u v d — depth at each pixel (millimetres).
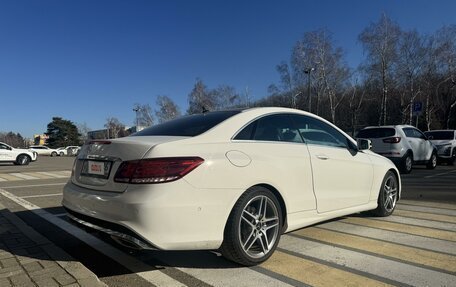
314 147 4715
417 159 13812
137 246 3359
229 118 4152
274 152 4160
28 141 144375
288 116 4648
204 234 3496
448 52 40688
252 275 3672
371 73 41469
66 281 3434
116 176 3561
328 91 44969
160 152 3465
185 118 4680
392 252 4285
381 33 40438
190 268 3887
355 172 5242
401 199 7672
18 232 5254
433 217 5980
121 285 3525
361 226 5426
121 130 88438
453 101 42406
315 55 45250
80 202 3846
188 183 3438
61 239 5094
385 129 13367
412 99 40719
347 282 3482
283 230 4223
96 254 4426
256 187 3898
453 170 14625
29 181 12750
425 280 3514
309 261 4023
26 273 3635
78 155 4301
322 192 4668
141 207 3293
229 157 3748
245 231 3807
